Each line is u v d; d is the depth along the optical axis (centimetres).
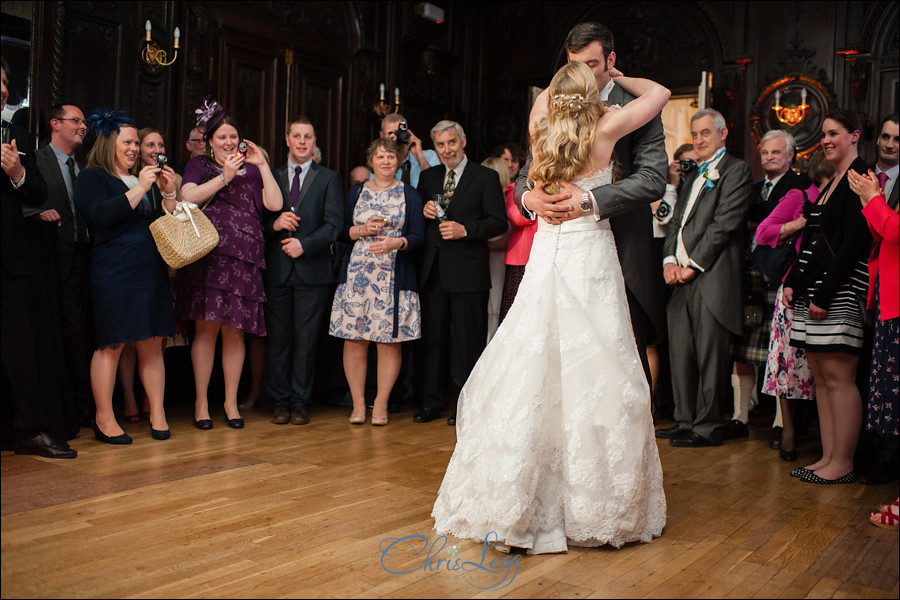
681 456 391
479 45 805
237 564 229
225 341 432
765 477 348
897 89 644
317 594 208
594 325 255
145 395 459
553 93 259
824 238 341
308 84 643
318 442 398
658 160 272
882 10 648
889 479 339
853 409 338
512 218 436
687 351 426
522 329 255
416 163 567
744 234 436
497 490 244
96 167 385
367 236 446
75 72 485
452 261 459
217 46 568
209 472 332
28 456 350
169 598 204
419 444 399
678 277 420
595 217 260
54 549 238
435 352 468
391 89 713
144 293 377
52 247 361
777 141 435
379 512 282
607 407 248
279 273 447
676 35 727
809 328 339
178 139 544
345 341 453
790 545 255
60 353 372
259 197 435
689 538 262
